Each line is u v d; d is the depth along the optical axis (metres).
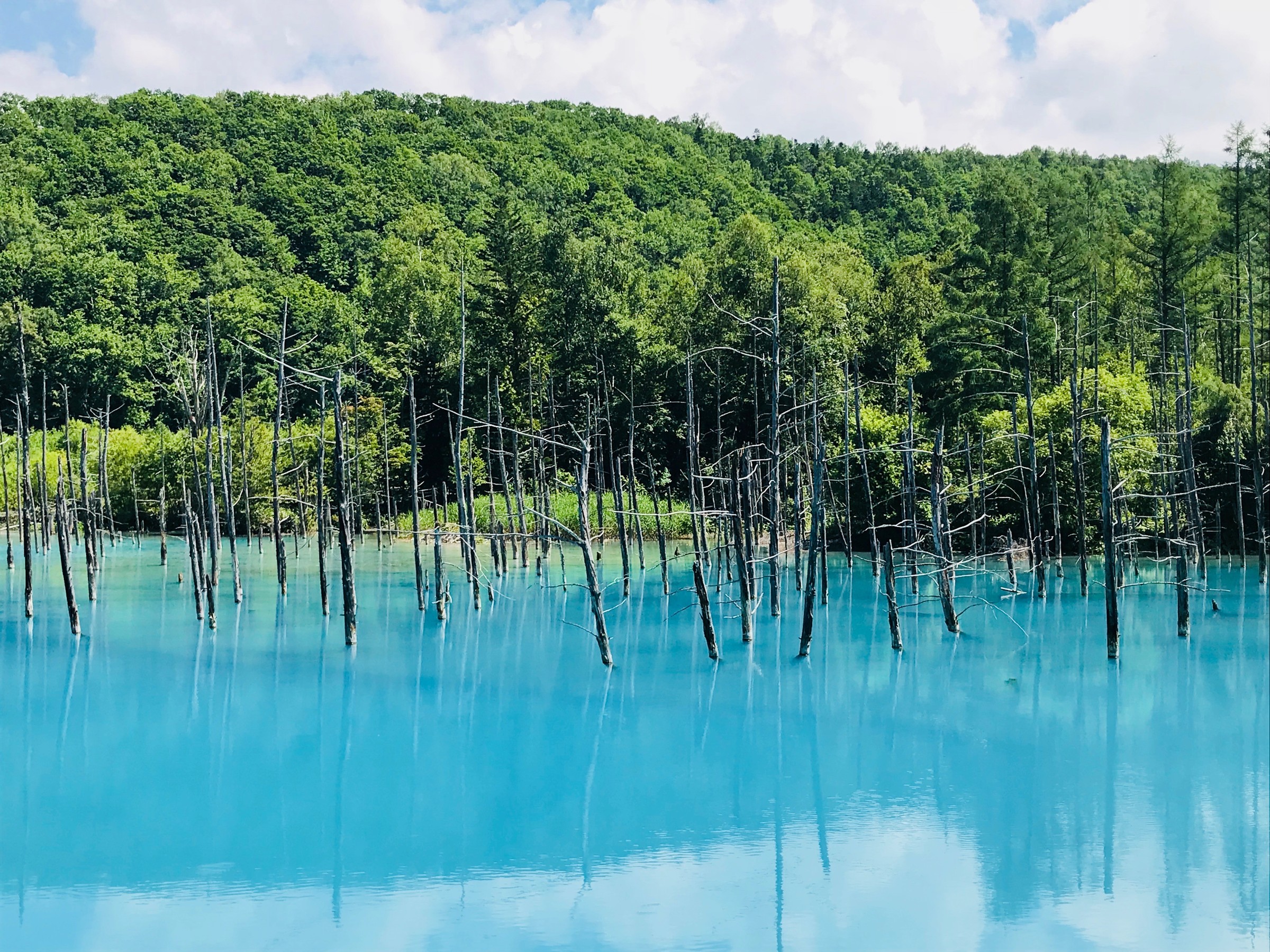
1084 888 16.75
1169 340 62.84
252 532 73.88
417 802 20.95
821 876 17.34
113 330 89.00
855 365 56.78
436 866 17.94
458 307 82.50
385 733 25.64
